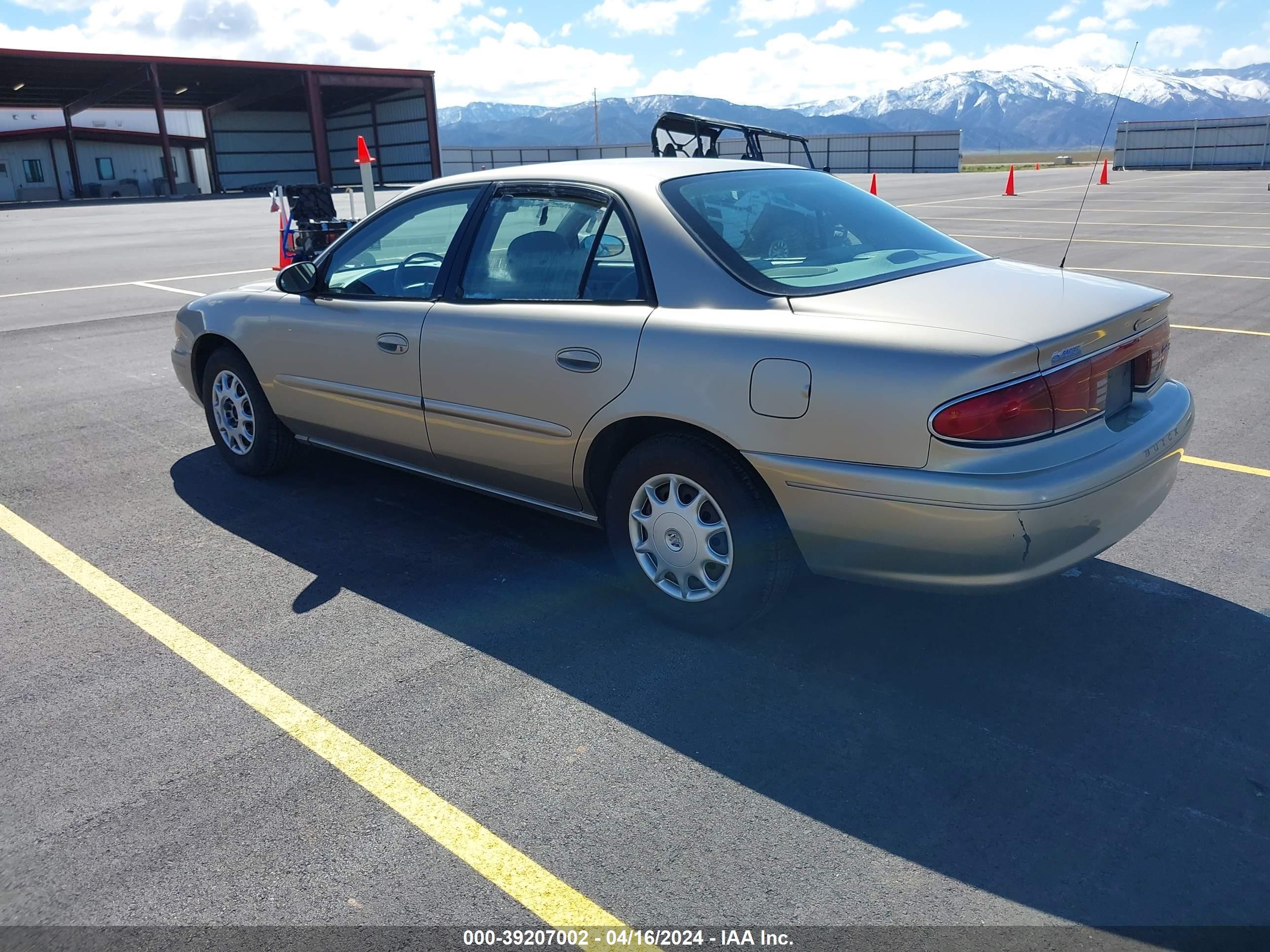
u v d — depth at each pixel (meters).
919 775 2.57
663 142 6.61
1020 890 2.17
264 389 4.61
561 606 3.56
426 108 49.38
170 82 47.62
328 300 4.21
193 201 39.09
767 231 3.28
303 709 2.93
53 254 17.22
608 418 3.21
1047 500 2.60
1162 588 3.63
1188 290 10.19
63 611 3.58
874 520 2.77
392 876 2.24
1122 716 2.83
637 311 3.17
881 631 3.34
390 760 2.67
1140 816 2.41
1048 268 3.52
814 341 2.79
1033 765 2.61
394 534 4.25
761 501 3.03
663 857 2.29
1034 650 3.21
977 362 2.57
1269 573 3.73
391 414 4.00
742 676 3.07
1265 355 7.23
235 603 3.63
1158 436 3.00
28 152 53.34
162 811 2.48
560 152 59.97
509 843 2.35
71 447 5.56
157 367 7.54
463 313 3.62
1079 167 59.69
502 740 2.76
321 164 46.84
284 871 2.26
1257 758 2.63
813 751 2.69
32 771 2.65
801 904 2.14
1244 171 45.19
